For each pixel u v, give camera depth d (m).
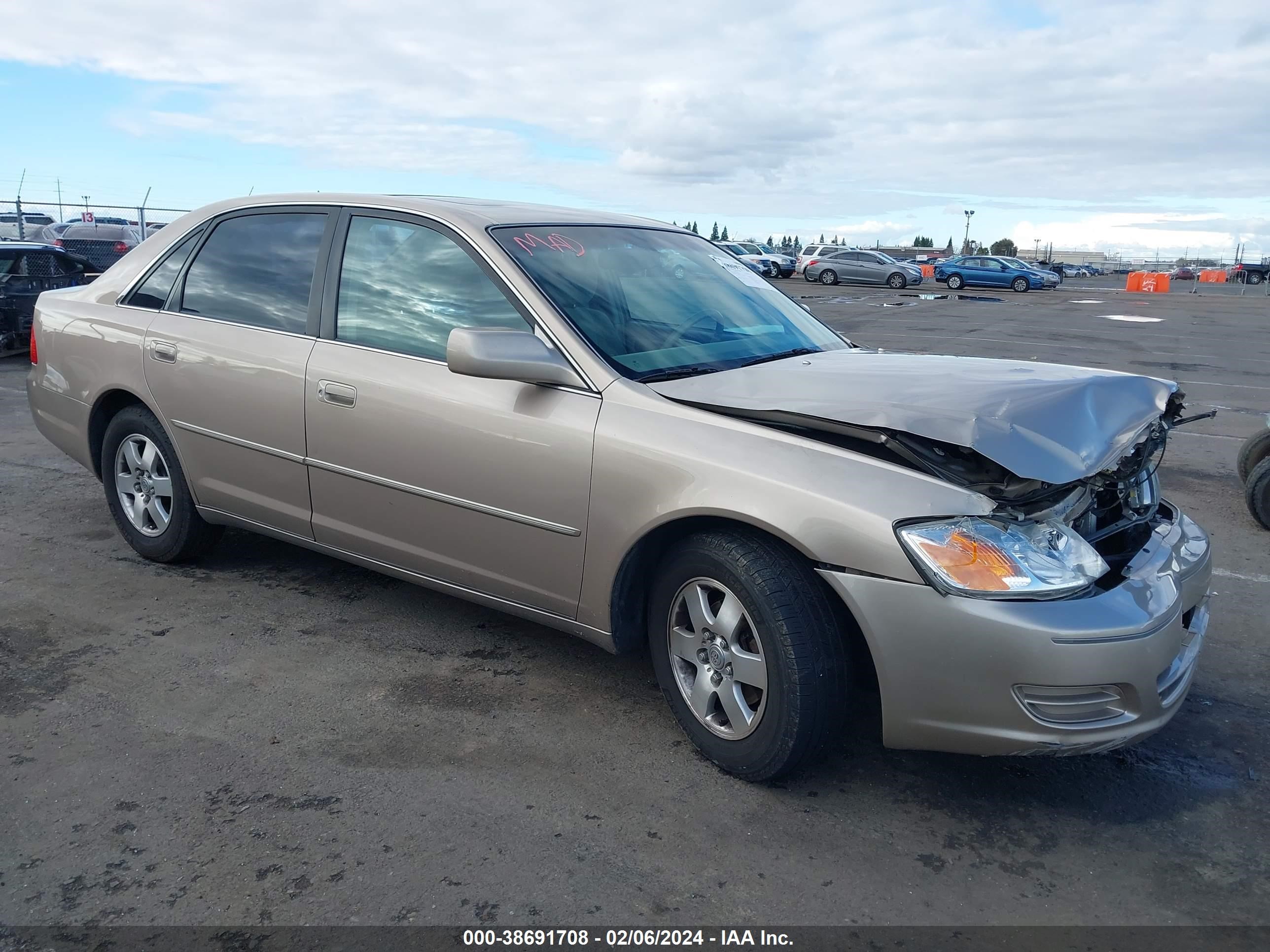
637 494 2.94
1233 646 4.08
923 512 2.58
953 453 2.78
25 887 2.42
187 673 3.55
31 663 3.61
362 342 3.62
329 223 3.87
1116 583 2.72
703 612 2.94
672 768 3.02
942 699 2.59
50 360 4.71
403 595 4.33
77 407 4.60
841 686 2.75
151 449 4.38
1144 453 3.20
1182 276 79.25
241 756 3.03
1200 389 11.97
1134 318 25.48
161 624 3.96
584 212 4.04
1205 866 2.65
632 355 3.25
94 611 4.07
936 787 2.97
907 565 2.55
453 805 2.80
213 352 4.00
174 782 2.88
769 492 2.71
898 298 32.94
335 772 2.95
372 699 3.41
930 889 2.52
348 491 3.65
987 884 2.54
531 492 3.17
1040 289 41.09
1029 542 2.59
